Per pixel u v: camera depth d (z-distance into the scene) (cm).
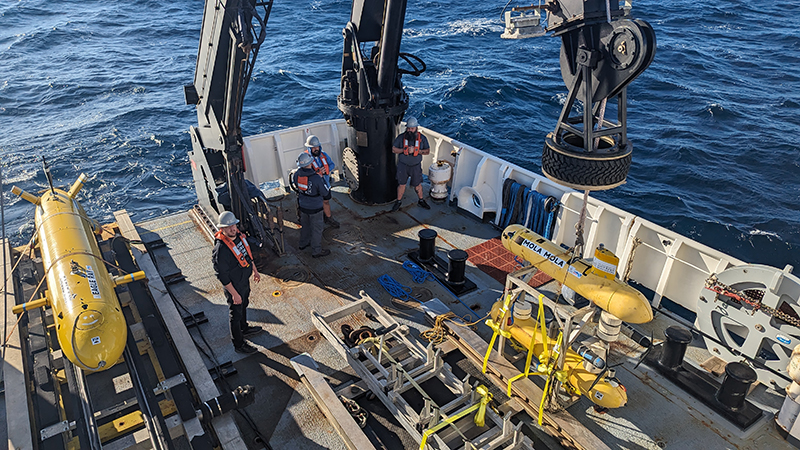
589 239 683
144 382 461
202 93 652
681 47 2583
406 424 456
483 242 766
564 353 448
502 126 1819
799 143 1638
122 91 2144
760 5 3431
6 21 3111
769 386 514
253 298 648
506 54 2569
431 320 606
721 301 520
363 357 539
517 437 430
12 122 1853
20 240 1264
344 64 781
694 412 488
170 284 671
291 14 3453
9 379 467
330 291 659
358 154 823
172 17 3356
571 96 383
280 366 544
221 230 513
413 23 3155
